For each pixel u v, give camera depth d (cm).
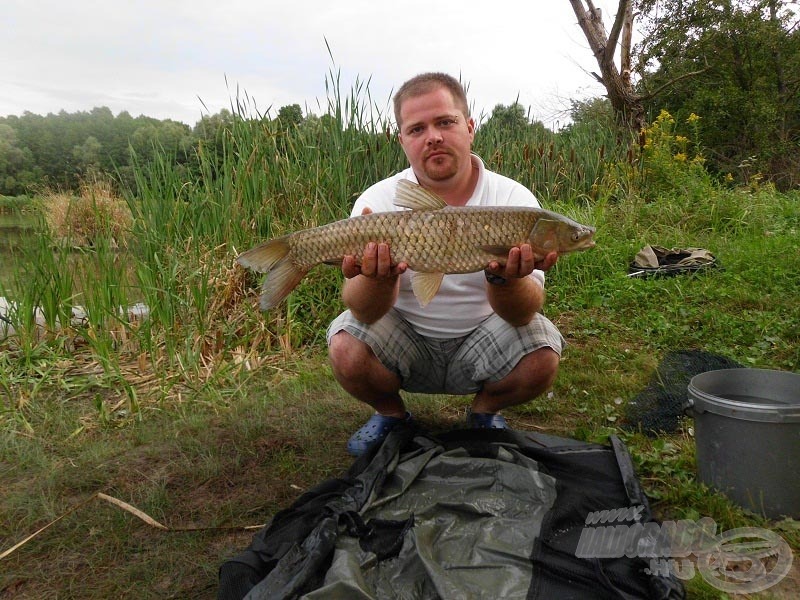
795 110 1160
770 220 438
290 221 286
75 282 277
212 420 184
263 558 106
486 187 153
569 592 100
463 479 131
